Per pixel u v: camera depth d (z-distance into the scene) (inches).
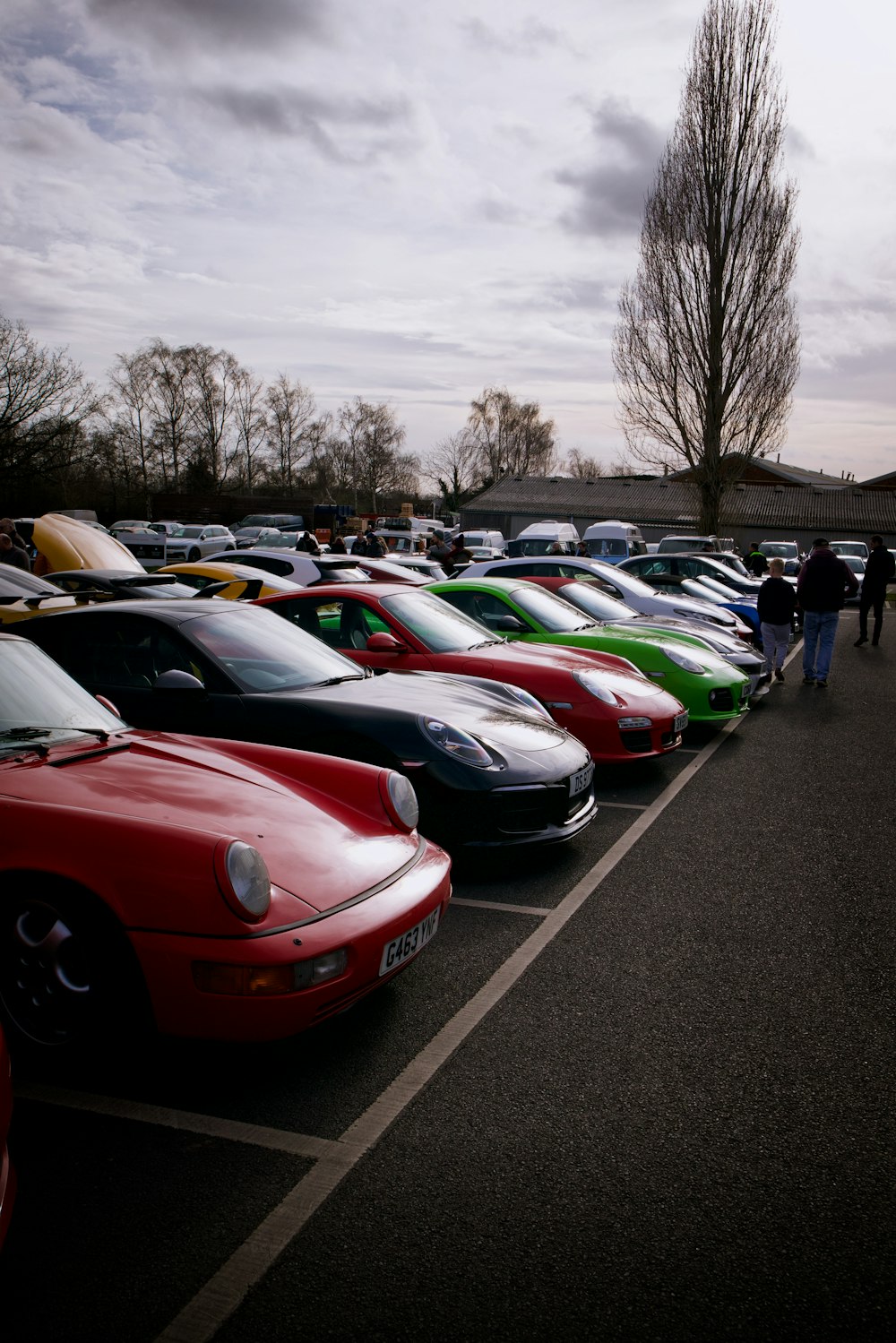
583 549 1002.1
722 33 1188.5
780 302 1240.8
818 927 158.9
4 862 105.0
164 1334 73.2
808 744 320.8
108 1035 103.8
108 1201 88.7
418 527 1978.3
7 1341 72.1
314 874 112.5
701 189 1226.0
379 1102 106.0
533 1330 73.8
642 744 253.8
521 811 177.0
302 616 260.4
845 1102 106.7
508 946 150.2
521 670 251.8
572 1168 94.1
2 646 142.3
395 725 176.6
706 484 1295.5
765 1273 80.1
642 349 1290.6
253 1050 117.4
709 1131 100.8
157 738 141.7
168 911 101.1
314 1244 83.3
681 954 147.4
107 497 2246.6
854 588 454.3
